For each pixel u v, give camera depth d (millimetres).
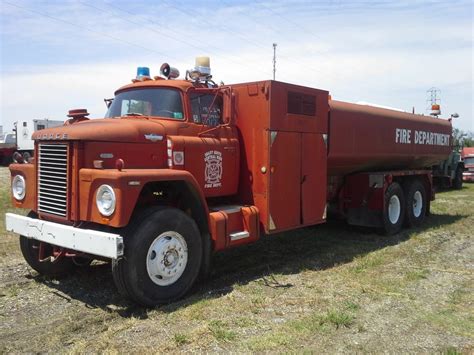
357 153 8359
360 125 8438
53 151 5277
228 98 6117
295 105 6789
